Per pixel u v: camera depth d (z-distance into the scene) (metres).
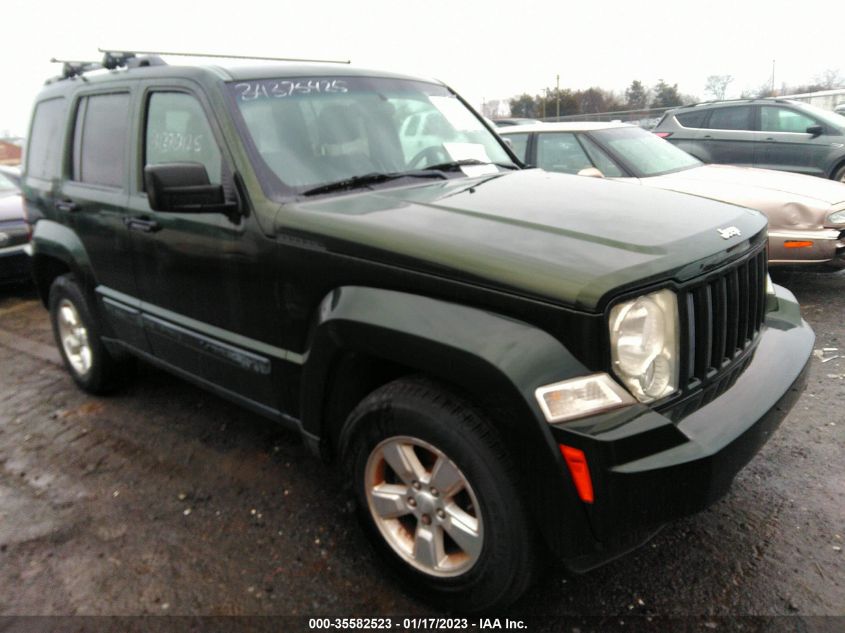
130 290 3.74
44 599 2.68
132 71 3.71
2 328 6.68
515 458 2.13
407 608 2.55
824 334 5.16
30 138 4.80
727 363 2.49
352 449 2.62
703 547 2.79
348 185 3.03
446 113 3.85
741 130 9.93
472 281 2.19
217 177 3.05
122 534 3.08
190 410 4.34
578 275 2.07
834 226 5.75
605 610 2.49
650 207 2.71
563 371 2.04
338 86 3.45
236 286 2.98
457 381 2.17
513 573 2.24
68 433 4.13
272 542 2.97
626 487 2.01
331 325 2.50
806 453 3.45
